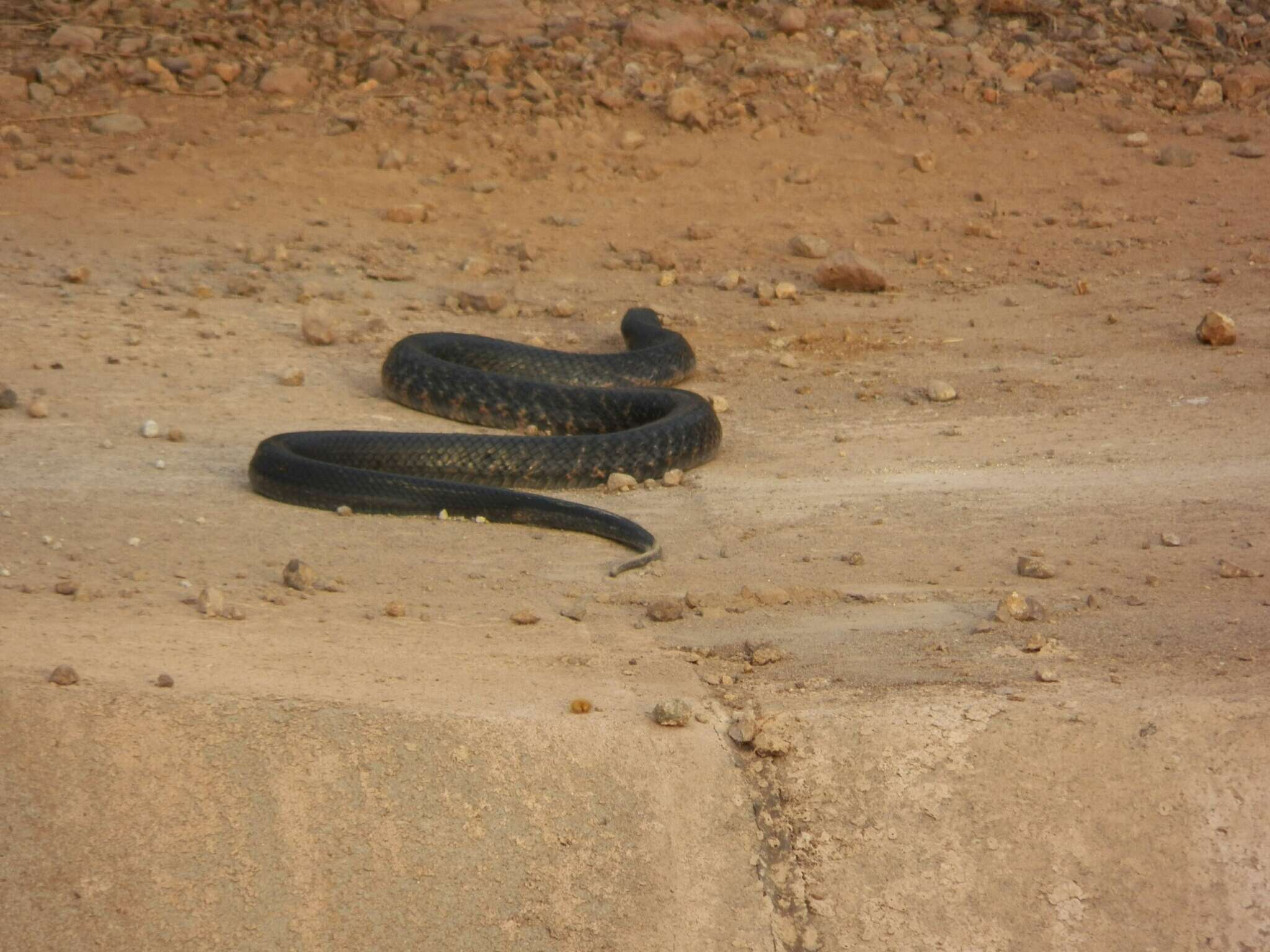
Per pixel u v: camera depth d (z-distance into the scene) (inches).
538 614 836.6
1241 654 727.1
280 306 1755.7
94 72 2402.8
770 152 2409.0
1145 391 1497.3
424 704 642.8
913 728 642.8
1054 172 2401.6
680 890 589.3
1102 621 802.8
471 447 1183.6
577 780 613.3
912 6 2910.9
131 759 595.8
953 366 1637.6
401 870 580.4
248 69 2479.1
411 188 2220.7
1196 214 2240.4
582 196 2252.7
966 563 956.0
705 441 1255.5
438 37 2628.0
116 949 547.5
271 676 667.4
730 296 1936.5
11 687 618.5
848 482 1199.6
